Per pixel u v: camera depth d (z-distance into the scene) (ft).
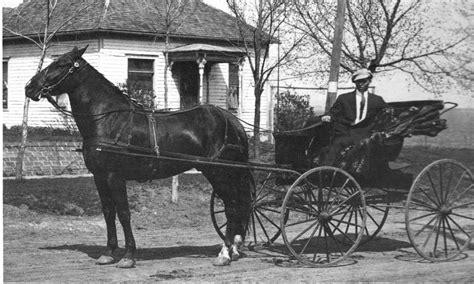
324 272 26.63
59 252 30.78
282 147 30.86
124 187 27.55
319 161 30.32
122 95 28.43
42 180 50.57
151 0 76.69
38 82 26.94
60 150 59.77
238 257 29.43
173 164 28.40
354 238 35.68
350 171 29.14
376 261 29.22
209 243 34.58
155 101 81.15
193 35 90.07
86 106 27.32
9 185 47.19
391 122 29.68
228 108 97.14
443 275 26.07
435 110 29.58
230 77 98.27
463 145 65.05
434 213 29.76
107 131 27.32
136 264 28.14
